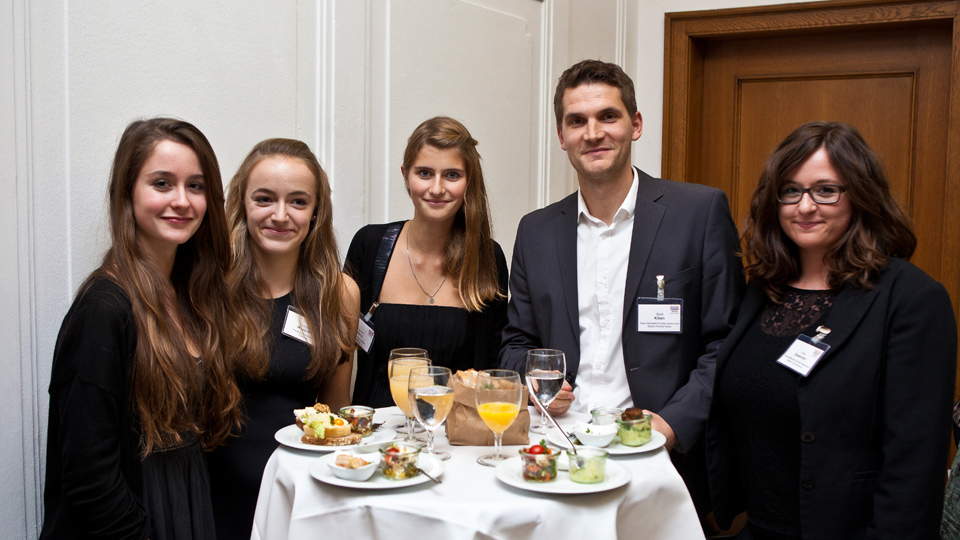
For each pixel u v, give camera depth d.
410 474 1.34
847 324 1.48
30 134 1.69
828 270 1.55
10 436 1.68
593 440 1.51
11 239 1.66
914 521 1.37
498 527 1.22
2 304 1.65
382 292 2.23
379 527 1.25
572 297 2.02
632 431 1.54
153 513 1.50
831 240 1.55
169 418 1.51
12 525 1.69
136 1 1.90
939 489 1.39
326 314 1.91
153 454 1.53
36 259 1.73
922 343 1.41
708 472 1.72
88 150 1.82
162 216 1.52
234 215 1.87
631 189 2.02
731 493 1.74
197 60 2.04
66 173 1.78
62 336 1.42
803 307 1.59
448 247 2.24
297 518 1.32
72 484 1.37
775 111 3.79
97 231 1.86
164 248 1.61
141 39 1.91
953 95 3.28
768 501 1.56
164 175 1.51
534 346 2.16
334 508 1.29
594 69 1.92
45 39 1.72
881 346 1.45
